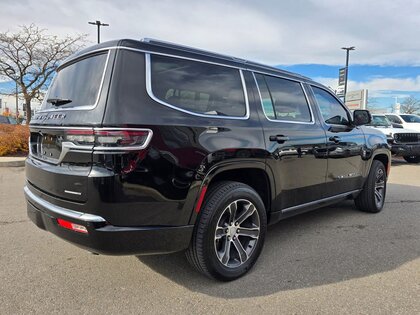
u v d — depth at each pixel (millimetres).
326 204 4469
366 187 5258
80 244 2629
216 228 2969
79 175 2539
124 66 2682
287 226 4723
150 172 2576
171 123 2713
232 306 2750
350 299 2859
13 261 3508
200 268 3014
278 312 2672
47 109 3227
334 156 4398
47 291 2941
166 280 3152
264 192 3549
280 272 3334
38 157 3150
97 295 2891
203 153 2844
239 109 3332
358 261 3594
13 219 4891
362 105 20312
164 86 2826
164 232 2699
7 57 20281
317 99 4430
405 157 13188
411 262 3580
